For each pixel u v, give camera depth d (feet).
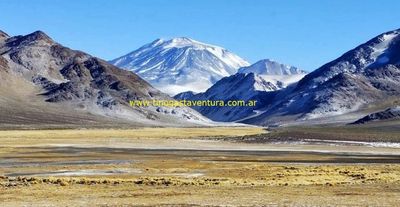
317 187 169.37
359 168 235.40
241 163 270.46
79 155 322.55
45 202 140.15
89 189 165.48
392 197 147.33
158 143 472.44
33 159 288.10
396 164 270.05
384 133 578.66
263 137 536.83
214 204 135.64
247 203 137.28
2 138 529.45
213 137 580.71
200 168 238.89
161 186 172.65
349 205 134.21
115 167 242.17
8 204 136.67
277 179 194.08
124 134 653.71
